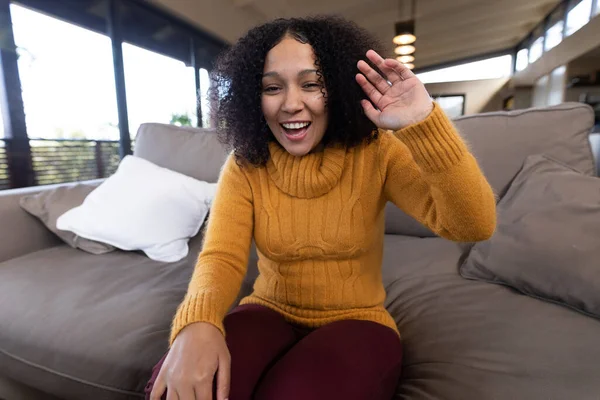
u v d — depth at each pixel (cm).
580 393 50
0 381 94
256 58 63
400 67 54
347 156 68
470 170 52
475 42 765
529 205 89
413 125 52
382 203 70
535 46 685
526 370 56
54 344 73
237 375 53
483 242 92
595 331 64
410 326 75
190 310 55
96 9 277
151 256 109
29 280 91
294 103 61
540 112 110
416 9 539
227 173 76
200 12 373
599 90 541
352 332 59
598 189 82
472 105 871
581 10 477
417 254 105
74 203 124
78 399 74
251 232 73
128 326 74
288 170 67
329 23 64
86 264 103
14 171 236
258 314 66
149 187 118
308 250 68
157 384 49
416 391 57
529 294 80
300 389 48
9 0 220
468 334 67
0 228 110
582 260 72
